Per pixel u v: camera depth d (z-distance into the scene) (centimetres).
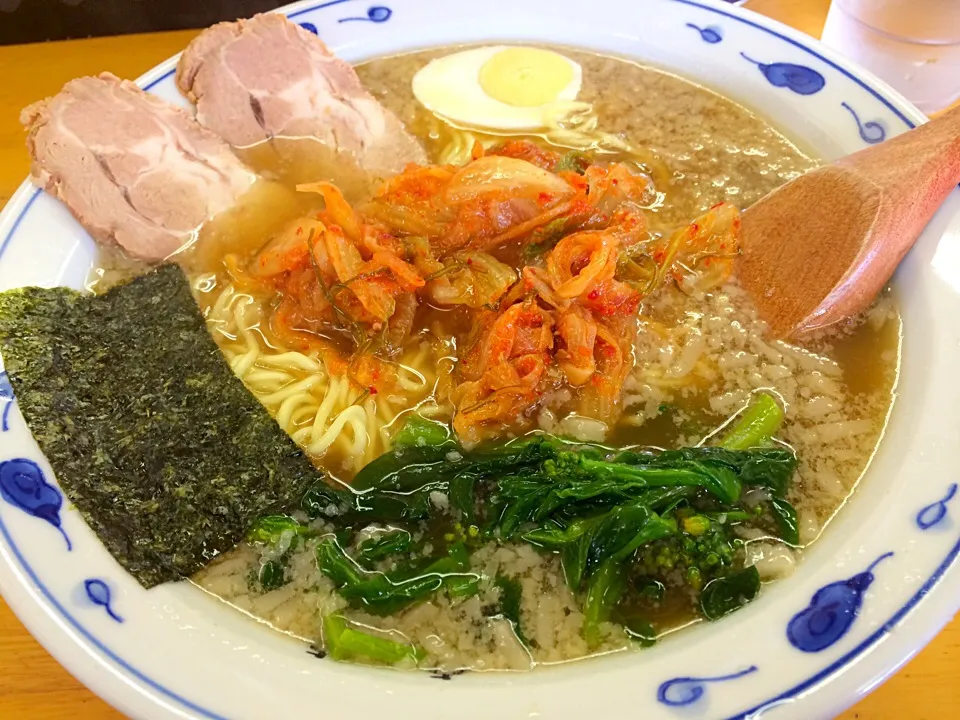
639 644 14
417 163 22
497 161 20
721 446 17
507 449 17
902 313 18
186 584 15
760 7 28
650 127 23
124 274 20
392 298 19
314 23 24
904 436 16
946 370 16
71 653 13
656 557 15
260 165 23
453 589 15
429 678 13
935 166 17
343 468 17
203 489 16
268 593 15
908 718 15
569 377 18
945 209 18
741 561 15
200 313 19
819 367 18
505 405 17
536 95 24
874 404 17
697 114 23
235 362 19
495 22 25
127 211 20
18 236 19
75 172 20
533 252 20
